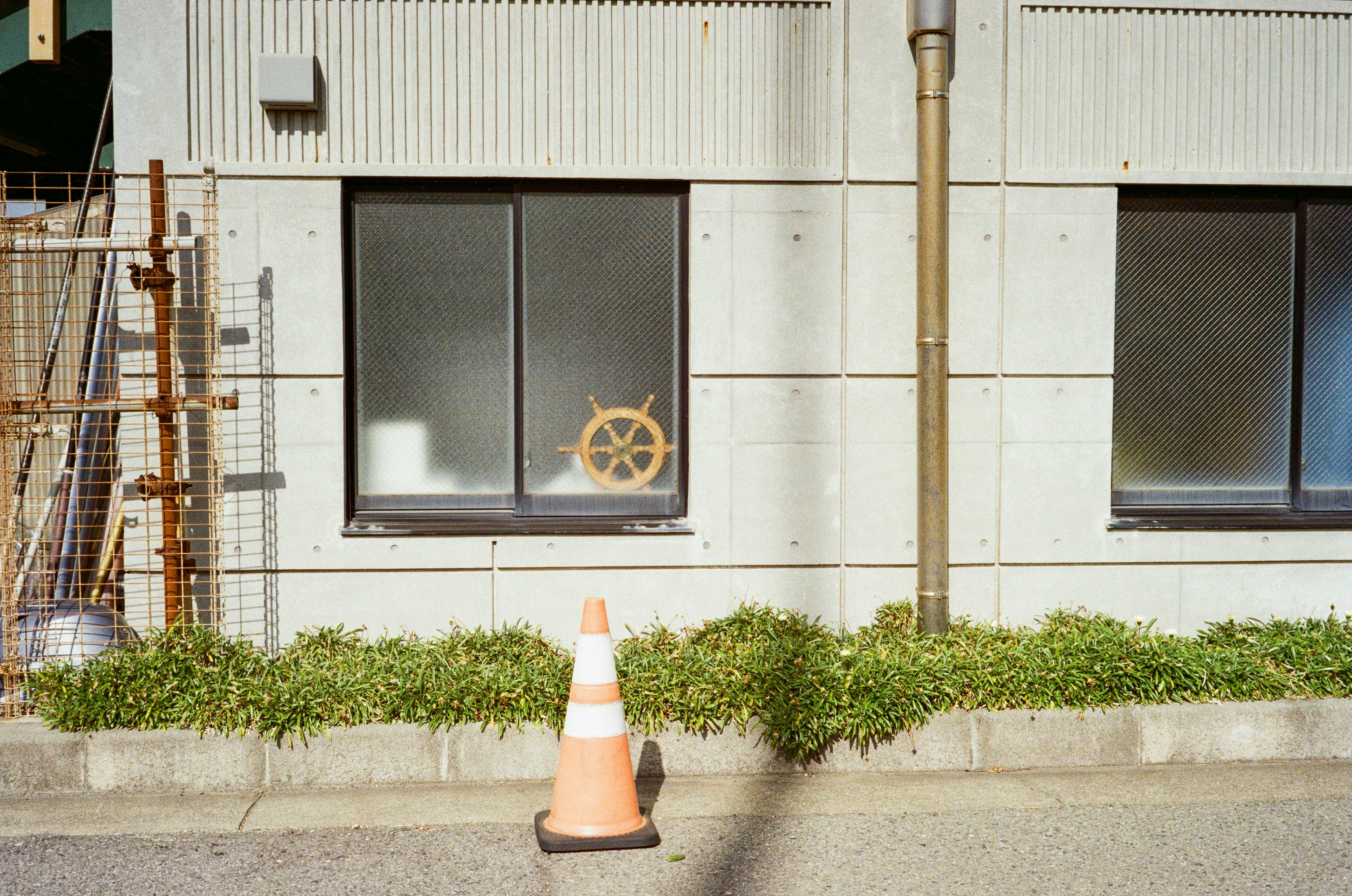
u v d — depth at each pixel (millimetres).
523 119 6195
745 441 6332
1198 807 4715
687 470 6438
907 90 6301
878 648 5680
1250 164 6566
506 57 6176
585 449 6441
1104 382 6477
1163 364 6738
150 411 5625
